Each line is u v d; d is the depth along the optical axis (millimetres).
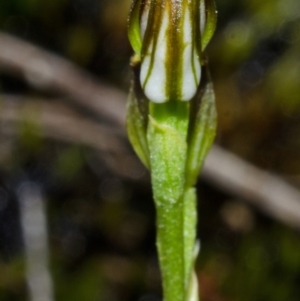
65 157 223
